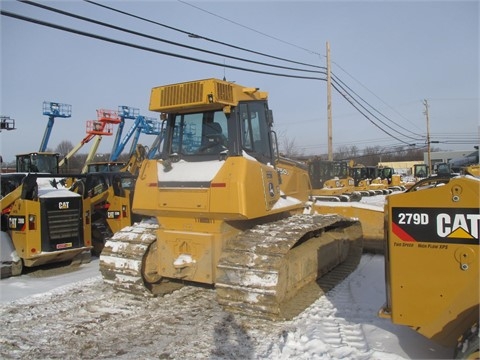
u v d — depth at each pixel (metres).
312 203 9.05
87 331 5.36
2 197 9.06
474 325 3.59
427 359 4.30
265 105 6.70
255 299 5.15
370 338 4.89
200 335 5.14
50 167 18.50
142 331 5.32
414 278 3.92
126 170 11.88
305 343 4.82
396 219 4.00
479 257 3.67
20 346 4.96
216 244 5.67
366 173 36.97
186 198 5.70
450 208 3.78
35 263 8.29
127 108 31.77
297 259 5.97
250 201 5.46
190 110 6.15
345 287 7.04
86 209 9.16
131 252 6.46
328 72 24.05
